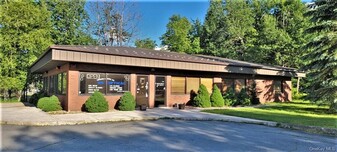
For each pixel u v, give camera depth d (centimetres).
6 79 2306
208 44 4097
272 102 2339
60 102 1474
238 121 1119
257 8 3912
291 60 2803
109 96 1455
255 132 891
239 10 3825
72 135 777
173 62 1552
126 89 1523
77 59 1206
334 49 1405
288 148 673
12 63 2348
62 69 1464
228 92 1928
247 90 2164
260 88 2278
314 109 1722
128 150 617
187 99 1816
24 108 1541
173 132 852
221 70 1797
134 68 1557
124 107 1409
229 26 3797
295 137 824
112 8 3709
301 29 2670
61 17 3209
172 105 1731
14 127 904
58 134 789
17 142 681
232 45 3825
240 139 767
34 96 1978
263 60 3073
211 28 4091
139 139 737
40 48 2508
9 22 2319
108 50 1402
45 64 1432
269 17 3238
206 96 1741
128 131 855
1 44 2316
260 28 3600
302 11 3127
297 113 1488
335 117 1298
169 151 614
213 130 906
